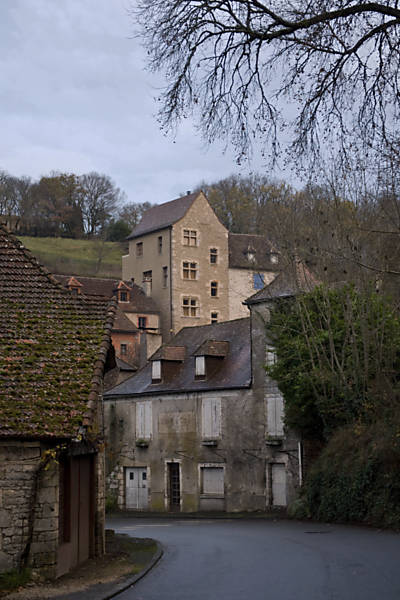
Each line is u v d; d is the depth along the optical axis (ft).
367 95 36.04
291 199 93.09
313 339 84.58
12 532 37.88
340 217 73.51
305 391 89.04
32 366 42.39
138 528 79.30
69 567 41.83
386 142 36.99
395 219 58.03
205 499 109.81
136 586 37.47
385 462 72.84
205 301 215.92
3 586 36.29
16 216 317.22
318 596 32.68
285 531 67.67
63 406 39.78
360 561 43.06
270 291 100.94
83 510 45.73
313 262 89.86
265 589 35.19
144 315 211.61
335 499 77.77
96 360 43.68
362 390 82.79
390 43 34.81
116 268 294.46
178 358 123.44
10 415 38.60
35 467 38.34
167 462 116.37
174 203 224.74
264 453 102.83
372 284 77.66
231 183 265.95
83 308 48.55
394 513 68.90
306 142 36.91
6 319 45.83
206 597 33.71
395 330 79.97
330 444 84.48
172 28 35.04
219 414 109.70
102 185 340.18
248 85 35.99
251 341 107.14
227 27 34.83
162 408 118.62
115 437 126.41
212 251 219.41
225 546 54.90
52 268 282.36
